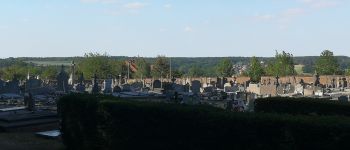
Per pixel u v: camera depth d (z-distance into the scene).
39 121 20.89
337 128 8.86
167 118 11.44
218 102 34.88
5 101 34.53
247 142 10.02
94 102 13.23
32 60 163.25
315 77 57.22
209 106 11.93
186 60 193.50
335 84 59.16
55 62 157.12
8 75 80.75
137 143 11.98
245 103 29.84
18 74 79.50
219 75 91.69
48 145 16.56
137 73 94.75
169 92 38.69
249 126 9.98
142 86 51.44
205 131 10.72
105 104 12.64
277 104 16.53
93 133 13.25
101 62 81.38
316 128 9.08
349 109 15.10
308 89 45.38
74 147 14.20
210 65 171.50
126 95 36.72
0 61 130.75
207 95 41.00
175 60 191.88
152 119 11.70
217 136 10.52
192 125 10.95
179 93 37.16
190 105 11.96
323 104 15.61
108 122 12.60
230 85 55.56
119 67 90.62
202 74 112.25
